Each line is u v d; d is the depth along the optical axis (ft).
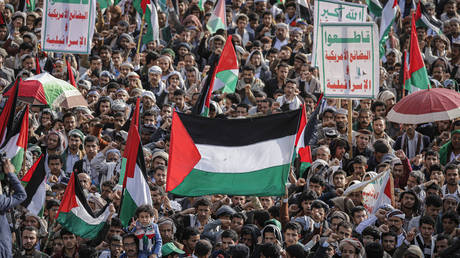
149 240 61.05
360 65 81.51
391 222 65.87
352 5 92.32
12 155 71.05
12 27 118.93
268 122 64.85
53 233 68.80
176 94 93.66
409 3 130.52
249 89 98.84
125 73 104.12
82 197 67.82
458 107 82.53
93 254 64.90
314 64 92.89
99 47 114.42
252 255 61.31
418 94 84.38
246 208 72.33
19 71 104.22
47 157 83.05
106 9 128.67
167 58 103.50
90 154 80.89
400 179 77.51
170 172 64.18
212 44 112.37
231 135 64.75
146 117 87.10
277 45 115.14
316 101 96.78
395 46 118.73
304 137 75.05
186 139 64.44
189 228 65.87
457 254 59.16
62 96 89.35
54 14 93.61
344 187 74.90
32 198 69.05
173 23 120.88
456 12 136.05
